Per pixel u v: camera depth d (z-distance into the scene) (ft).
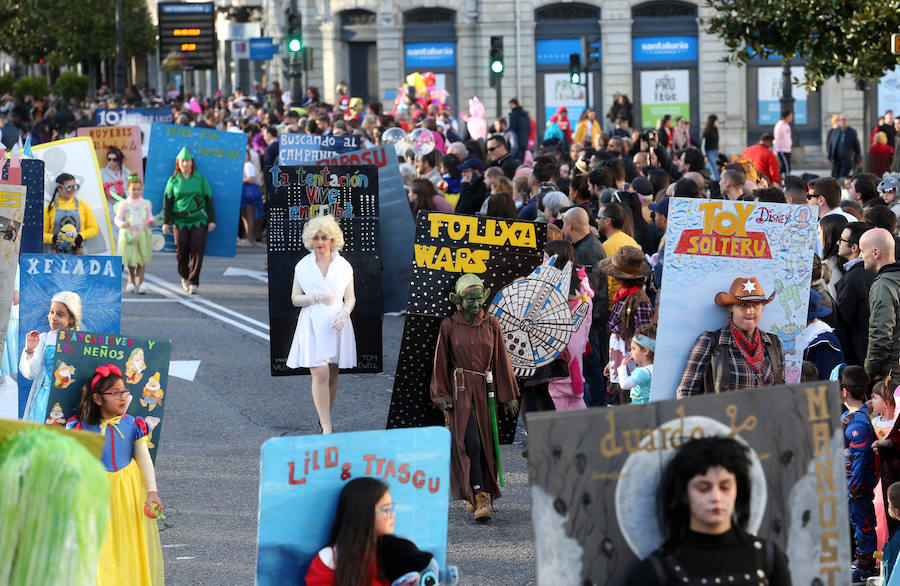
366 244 82.02
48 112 303.07
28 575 24.20
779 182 138.92
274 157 162.91
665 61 335.88
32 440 24.75
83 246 100.94
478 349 62.44
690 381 51.49
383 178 111.24
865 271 66.85
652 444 28.66
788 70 280.72
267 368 98.84
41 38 428.15
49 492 24.38
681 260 51.34
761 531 29.37
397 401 66.13
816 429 29.68
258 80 426.10
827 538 29.78
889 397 53.26
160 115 175.42
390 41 350.43
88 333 49.67
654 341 62.39
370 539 31.24
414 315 65.10
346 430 80.12
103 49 430.20
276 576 31.78
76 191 100.27
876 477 51.72
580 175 97.09
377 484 31.55
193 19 307.17
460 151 129.49
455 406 62.44
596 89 339.98
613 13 335.88
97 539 24.79
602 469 28.35
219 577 54.34
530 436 27.96
